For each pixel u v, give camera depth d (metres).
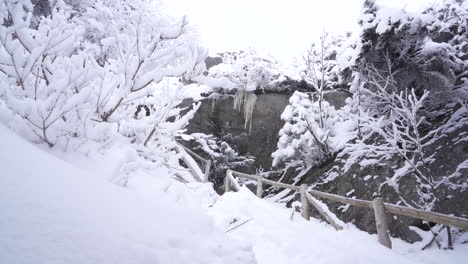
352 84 8.53
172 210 1.85
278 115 12.27
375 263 3.19
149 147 3.99
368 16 7.24
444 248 4.64
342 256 3.21
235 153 11.36
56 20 2.63
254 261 1.73
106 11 7.92
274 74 12.75
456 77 6.86
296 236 4.04
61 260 0.82
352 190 7.36
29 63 2.35
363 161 7.64
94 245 0.99
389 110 7.83
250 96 12.23
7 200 1.00
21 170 1.30
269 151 12.13
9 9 2.34
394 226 5.74
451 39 7.91
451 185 5.52
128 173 2.55
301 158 9.80
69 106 2.32
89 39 7.90
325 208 5.32
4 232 0.83
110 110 3.06
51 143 2.47
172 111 4.36
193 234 1.63
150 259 1.11
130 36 3.16
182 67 3.10
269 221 4.59
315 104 9.98
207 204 4.46
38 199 1.11
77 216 1.13
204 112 12.71
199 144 12.02
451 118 6.96
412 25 6.50
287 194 9.61
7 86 2.34
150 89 3.26
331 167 8.71
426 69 6.99
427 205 5.37
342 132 9.23
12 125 2.25
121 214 1.38
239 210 4.68
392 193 6.32
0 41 2.24
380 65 7.67
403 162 6.75
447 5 8.27
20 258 0.75
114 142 3.34
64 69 2.62
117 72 3.00
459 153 6.00
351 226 6.45
